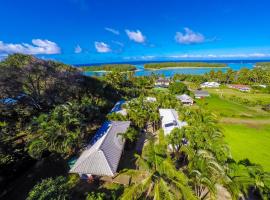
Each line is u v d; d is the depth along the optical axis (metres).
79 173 21.41
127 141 31.03
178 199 14.34
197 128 30.41
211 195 17.59
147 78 118.44
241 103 69.25
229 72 127.75
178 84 81.31
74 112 30.08
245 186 17.56
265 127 43.88
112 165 22.14
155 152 17.14
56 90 45.00
